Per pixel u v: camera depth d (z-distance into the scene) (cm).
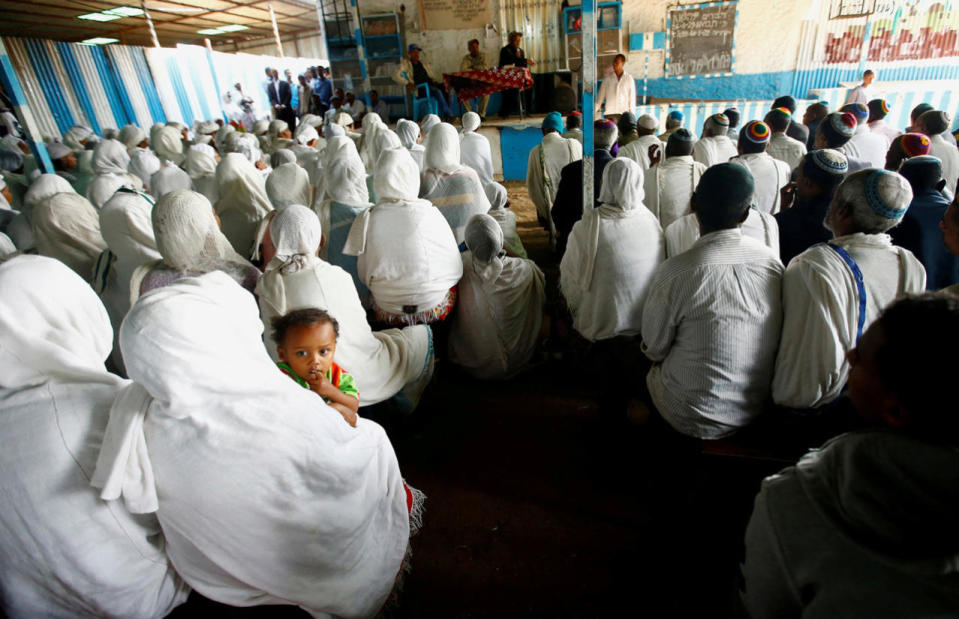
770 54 781
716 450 167
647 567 173
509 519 196
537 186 477
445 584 172
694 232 228
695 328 160
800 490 77
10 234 326
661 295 165
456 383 285
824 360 145
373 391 213
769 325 155
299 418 109
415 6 848
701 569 171
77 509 98
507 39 852
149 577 111
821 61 767
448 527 194
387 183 244
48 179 323
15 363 101
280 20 1336
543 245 504
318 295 194
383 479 140
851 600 68
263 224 278
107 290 242
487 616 161
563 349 297
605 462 220
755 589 87
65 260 265
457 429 247
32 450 96
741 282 153
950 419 61
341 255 304
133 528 105
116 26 1173
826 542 72
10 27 1027
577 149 455
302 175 347
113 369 262
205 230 187
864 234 145
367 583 134
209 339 98
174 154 607
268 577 114
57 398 101
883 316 71
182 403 97
